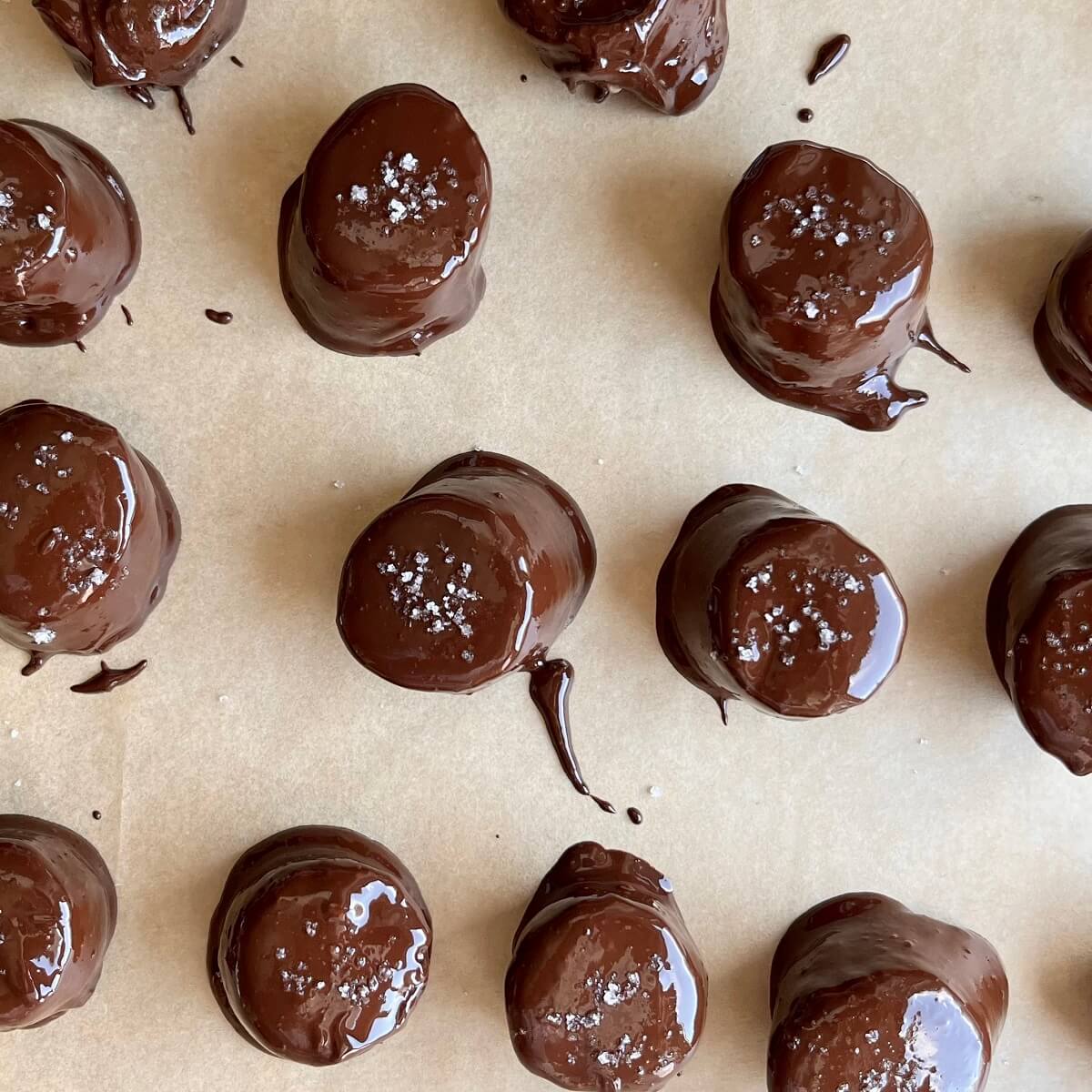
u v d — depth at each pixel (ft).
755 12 0.80
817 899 0.83
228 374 0.80
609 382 0.82
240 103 0.79
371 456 0.81
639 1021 0.75
